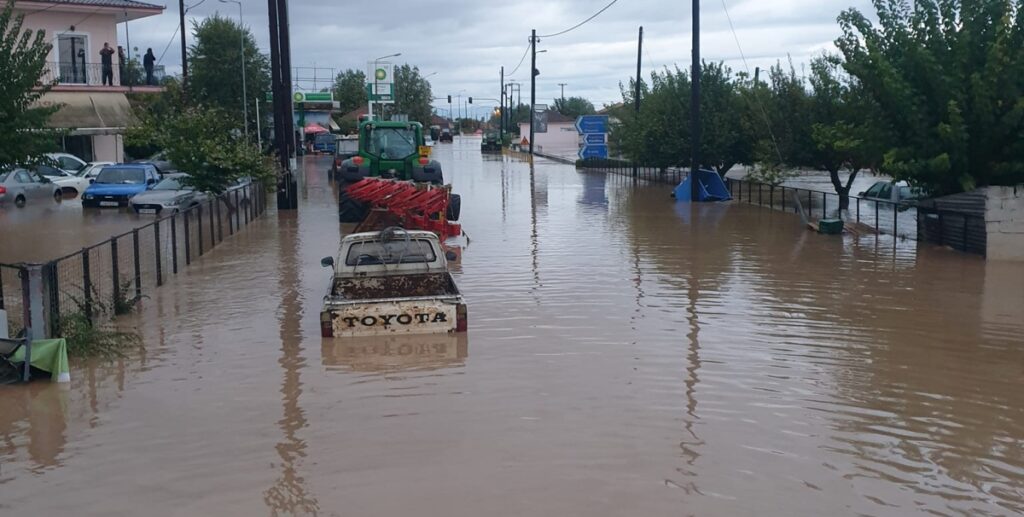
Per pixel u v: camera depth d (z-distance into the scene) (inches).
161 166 1562.5
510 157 2952.8
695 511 245.0
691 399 342.0
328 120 3344.0
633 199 1283.2
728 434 304.7
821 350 414.3
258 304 528.7
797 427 311.9
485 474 270.8
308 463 281.4
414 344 427.2
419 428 311.3
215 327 469.7
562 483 263.7
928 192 793.6
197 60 2073.1
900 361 395.9
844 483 264.5
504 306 512.7
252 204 1008.2
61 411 335.3
